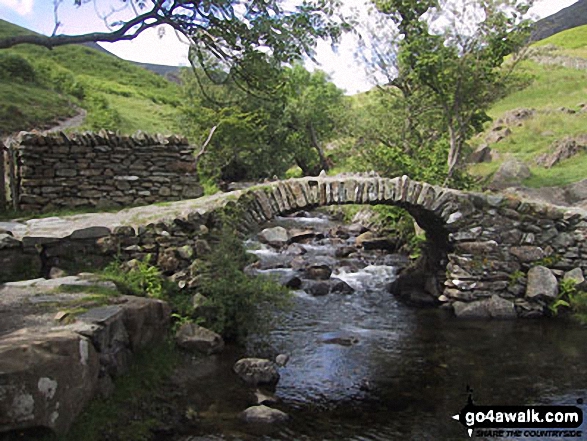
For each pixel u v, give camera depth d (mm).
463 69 15984
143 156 11758
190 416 6066
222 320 8445
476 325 10680
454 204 11500
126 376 6047
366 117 21938
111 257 8344
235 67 8805
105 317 5672
